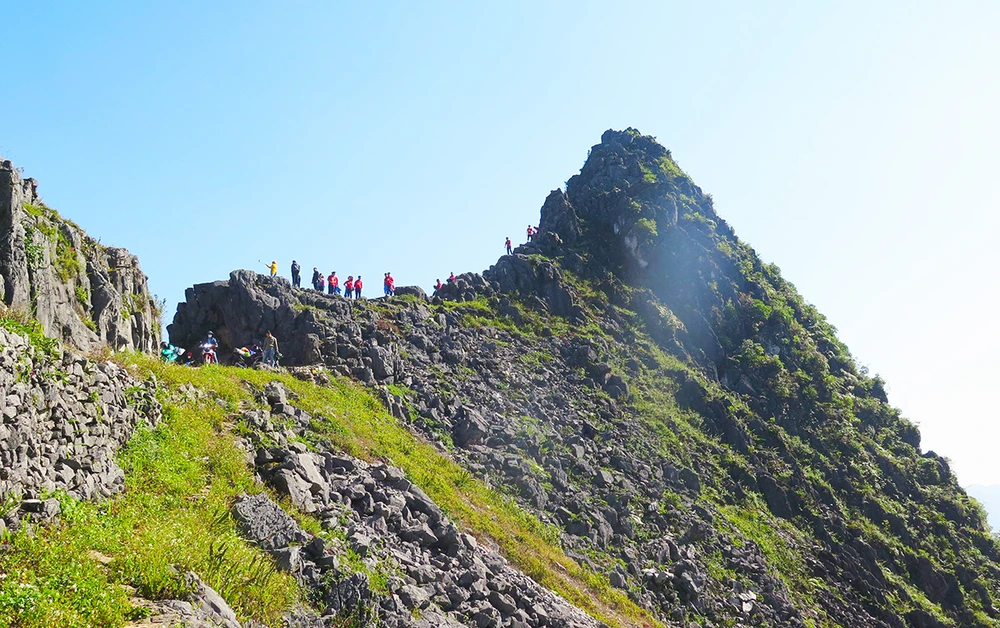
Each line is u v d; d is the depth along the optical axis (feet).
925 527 168.35
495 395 142.00
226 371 101.91
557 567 98.78
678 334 188.44
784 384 187.01
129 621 41.60
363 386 127.95
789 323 210.79
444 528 80.94
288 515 65.98
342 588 59.26
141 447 66.13
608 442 143.02
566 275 195.21
